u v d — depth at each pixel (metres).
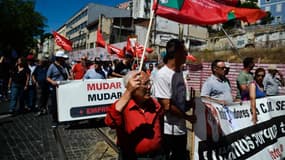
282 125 5.35
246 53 31.78
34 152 5.76
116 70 10.04
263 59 28.33
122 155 2.98
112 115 2.82
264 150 4.95
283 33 33.88
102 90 8.51
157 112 3.05
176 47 3.55
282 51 28.88
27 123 8.41
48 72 8.46
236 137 4.57
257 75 6.07
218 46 40.38
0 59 13.28
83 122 8.78
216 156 4.28
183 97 3.62
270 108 5.22
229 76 16.62
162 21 45.31
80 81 8.34
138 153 2.91
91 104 8.39
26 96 10.59
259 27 39.31
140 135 2.89
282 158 5.24
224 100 4.63
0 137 6.74
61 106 8.12
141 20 51.53
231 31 42.22
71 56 31.38
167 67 3.61
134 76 2.77
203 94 4.70
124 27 52.34
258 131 4.92
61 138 6.83
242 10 3.91
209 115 4.26
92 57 26.23
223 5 3.87
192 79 20.70
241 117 4.71
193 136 4.09
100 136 7.06
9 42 51.84
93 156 5.50
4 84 13.38
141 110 2.91
